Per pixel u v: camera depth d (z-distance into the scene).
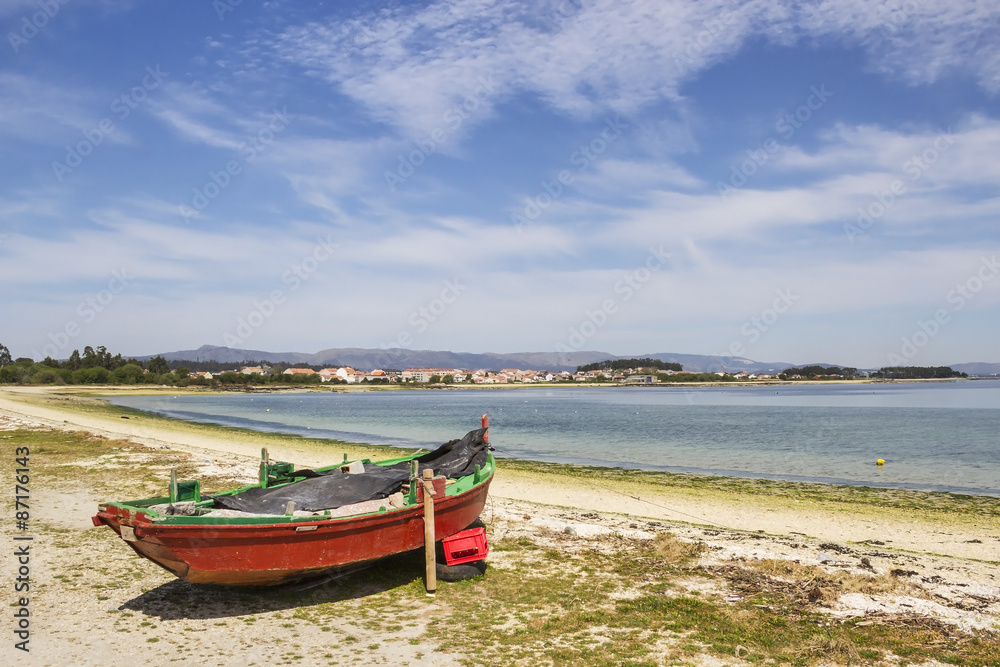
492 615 10.52
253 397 149.38
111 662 8.40
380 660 8.72
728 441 43.38
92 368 161.50
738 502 22.00
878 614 10.78
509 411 86.12
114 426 48.66
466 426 58.84
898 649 9.34
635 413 78.12
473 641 9.44
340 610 10.65
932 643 9.62
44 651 8.64
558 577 12.53
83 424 47.91
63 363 183.88
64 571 12.12
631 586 12.07
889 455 35.31
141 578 11.86
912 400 107.12
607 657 8.95
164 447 30.45
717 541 15.52
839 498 22.86
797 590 11.90
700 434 48.66
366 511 11.60
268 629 9.74
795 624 10.31
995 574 13.38
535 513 18.38
